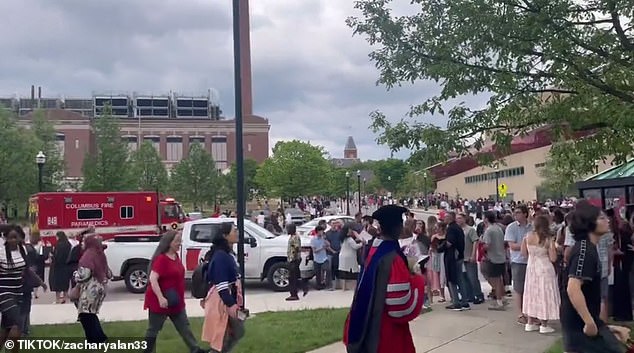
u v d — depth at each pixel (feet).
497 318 36.78
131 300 52.08
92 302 30.58
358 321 16.21
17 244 29.40
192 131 427.33
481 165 32.53
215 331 24.71
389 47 32.32
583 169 31.55
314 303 47.19
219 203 267.18
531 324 32.86
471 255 41.91
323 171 251.80
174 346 30.86
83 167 194.59
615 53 28.50
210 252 25.76
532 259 32.14
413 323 35.63
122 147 192.54
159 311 26.73
